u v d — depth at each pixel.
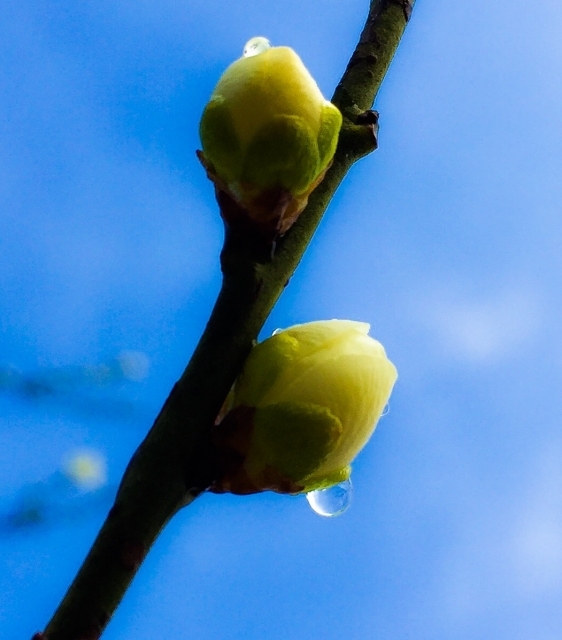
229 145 0.23
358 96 0.25
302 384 0.23
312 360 0.24
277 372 0.23
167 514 0.23
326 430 0.23
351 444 0.24
